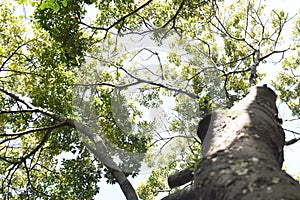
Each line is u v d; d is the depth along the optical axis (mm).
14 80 9125
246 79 9625
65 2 6145
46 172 8711
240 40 9281
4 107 8922
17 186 8609
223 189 1719
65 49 7293
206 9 8859
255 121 2342
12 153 8672
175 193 2816
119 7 8062
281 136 2592
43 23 7398
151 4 7551
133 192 3668
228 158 1923
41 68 8898
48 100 8266
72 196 8109
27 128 8516
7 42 9398
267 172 1704
